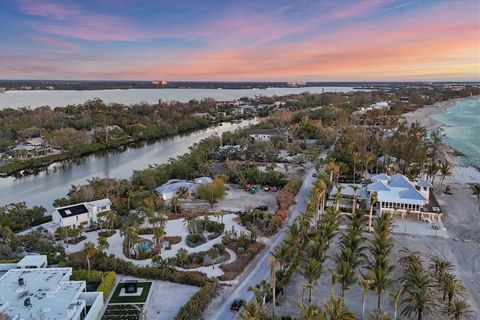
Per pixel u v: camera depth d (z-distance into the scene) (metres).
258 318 48.69
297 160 150.12
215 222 90.50
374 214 96.94
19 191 129.75
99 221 89.62
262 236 85.25
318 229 76.56
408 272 60.47
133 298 61.72
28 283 57.41
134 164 166.88
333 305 46.72
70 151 181.62
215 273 69.44
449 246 80.75
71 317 49.28
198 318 56.41
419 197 94.38
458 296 61.25
